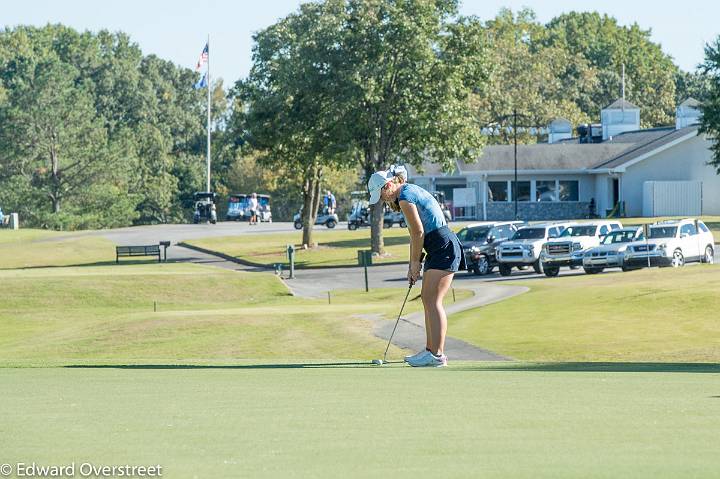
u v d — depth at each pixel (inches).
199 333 2023.9
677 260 3240.7
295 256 4756.4
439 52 4276.6
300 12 4512.8
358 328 2003.0
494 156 6540.4
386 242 5216.5
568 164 6441.9
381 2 4128.9
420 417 479.2
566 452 380.8
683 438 409.7
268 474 348.5
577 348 1640.0
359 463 366.9
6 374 804.0
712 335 1724.9
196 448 403.5
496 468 351.6
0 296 3009.4
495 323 1984.5
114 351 1875.0
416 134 4323.3
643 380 670.5
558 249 3444.9
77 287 3120.1
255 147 4736.7
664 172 6028.5
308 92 4271.7
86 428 457.7
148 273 3454.7
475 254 3700.8
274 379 698.2
